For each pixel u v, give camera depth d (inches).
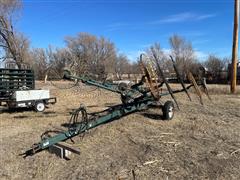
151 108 488.4
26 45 1346.0
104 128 376.5
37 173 244.7
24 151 298.8
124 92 412.2
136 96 442.9
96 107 571.2
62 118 462.3
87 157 274.8
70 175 238.5
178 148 292.8
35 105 543.8
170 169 241.0
